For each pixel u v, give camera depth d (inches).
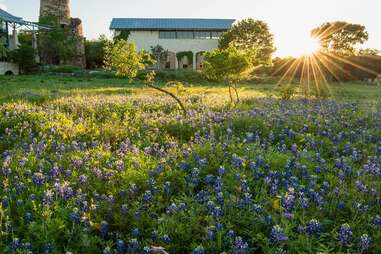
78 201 251.6
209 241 215.3
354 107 749.9
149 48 3676.2
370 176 311.9
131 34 3651.6
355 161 365.7
